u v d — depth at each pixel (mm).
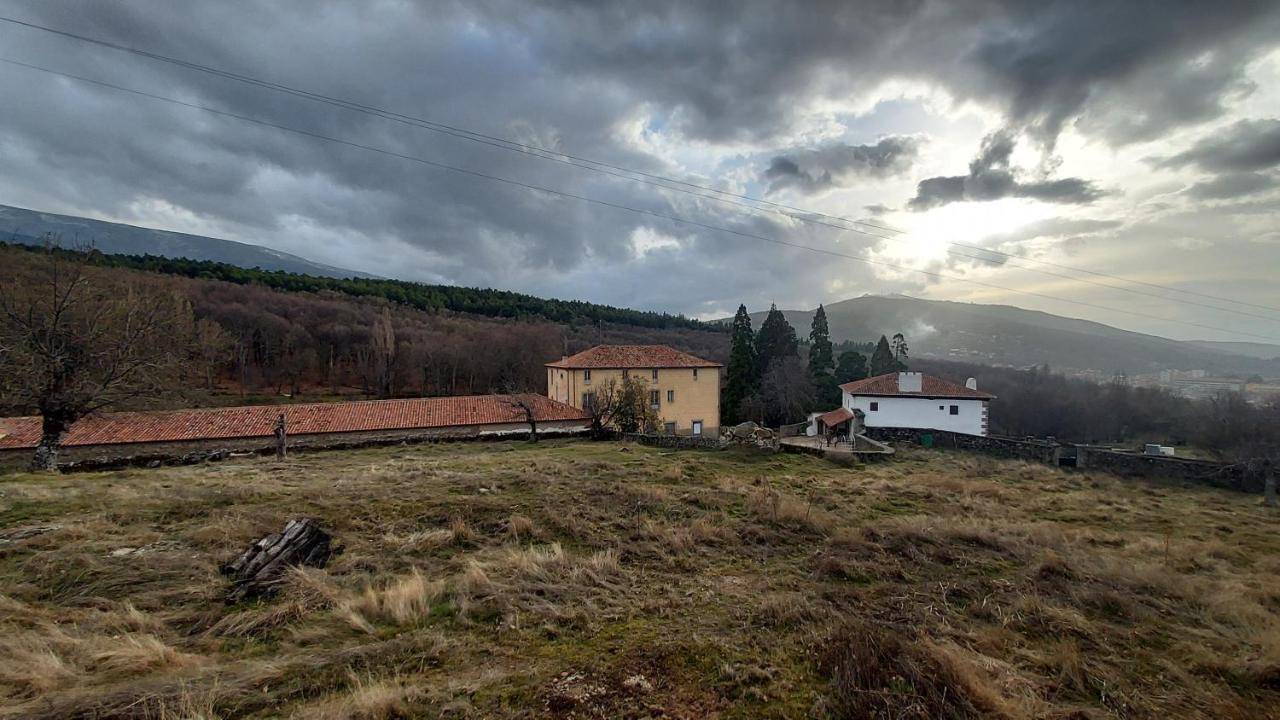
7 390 17094
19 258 26312
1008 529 11344
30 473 15617
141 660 4812
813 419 38125
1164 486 19328
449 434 26453
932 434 29047
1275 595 8047
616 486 13305
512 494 12227
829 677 4836
